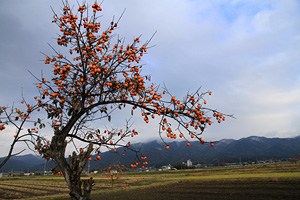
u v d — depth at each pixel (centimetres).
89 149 389
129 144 446
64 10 487
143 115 431
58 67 454
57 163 375
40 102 479
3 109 448
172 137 407
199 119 396
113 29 515
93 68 450
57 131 399
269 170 5262
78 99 438
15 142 421
